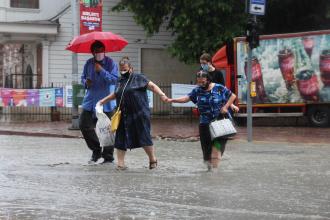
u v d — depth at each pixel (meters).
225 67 48.38
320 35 46.19
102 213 13.14
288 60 47.12
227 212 13.17
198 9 52.03
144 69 65.25
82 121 22.34
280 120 54.50
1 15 62.72
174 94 51.53
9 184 17.05
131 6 56.19
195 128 46.47
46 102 54.38
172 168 20.88
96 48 22.11
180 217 12.69
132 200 14.57
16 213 13.17
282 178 18.30
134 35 64.94
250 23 35.16
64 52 62.22
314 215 12.89
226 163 22.53
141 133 20.27
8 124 51.59
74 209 13.58
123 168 20.52
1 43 64.81
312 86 46.59
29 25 59.91
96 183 17.19
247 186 16.67
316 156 25.59
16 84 64.25
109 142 21.44
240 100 47.88
